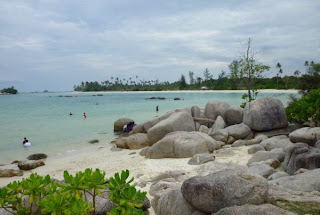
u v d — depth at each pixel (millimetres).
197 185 5262
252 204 4855
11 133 24781
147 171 11641
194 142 13914
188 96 79188
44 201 3281
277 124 16703
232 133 16438
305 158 8969
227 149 13766
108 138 22391
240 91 95188
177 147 13867
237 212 4566
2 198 3533
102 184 3451
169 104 51812
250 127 16906
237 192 5004
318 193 6031
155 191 8430
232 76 20656
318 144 10414
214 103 20719
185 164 12242
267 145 13297
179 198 6031
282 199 5273
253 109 17000
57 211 3199
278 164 10414
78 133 24625
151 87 158750
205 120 19703
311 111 15477
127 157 15297
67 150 18391
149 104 53406
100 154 16703
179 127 17750
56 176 12547
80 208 3154
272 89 80938
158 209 6711
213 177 5359
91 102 66625
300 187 6676
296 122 17766
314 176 7082
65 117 35938
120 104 55969
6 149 18922
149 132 17734
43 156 16406
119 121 25859
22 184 3613
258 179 5293
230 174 5316
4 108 52562
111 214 3229
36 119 34375
